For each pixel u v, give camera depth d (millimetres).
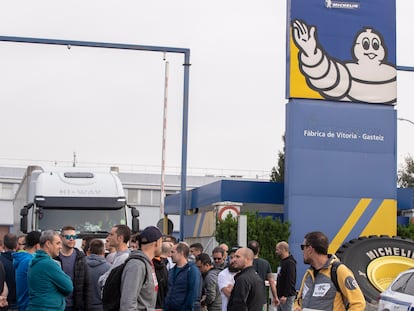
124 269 8422
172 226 26672
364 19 24562
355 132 24219
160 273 10414
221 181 24938
